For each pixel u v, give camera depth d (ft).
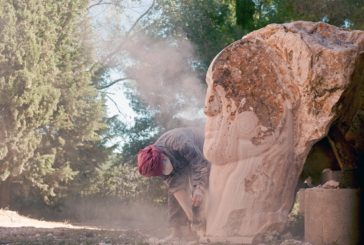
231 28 39.83
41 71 34.19
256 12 38.27
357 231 11.66
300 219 18.78
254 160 14.07
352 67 12.89
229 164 14.42
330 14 27.86
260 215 13.58
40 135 34.63
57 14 38.11
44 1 36.96
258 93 14.37
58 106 38.37
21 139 32.60
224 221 13.94
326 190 12.15
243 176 14.02
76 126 40.32
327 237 11.85
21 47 32.48
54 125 36.52
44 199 37.22
